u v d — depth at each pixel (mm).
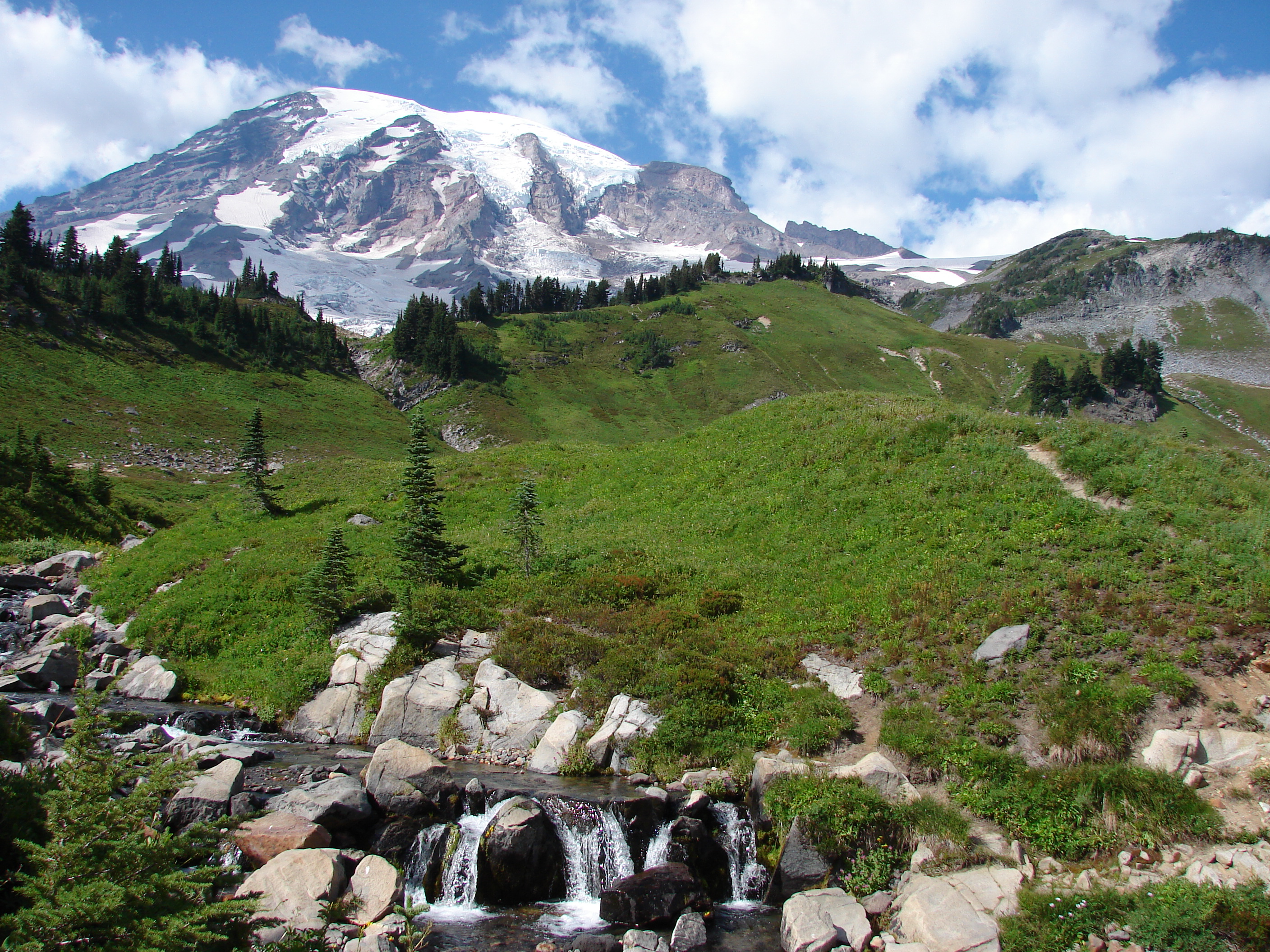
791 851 16812
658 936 14547
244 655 28969
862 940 14219
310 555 37406
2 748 16297
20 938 8695
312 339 186000
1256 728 17938
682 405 194000
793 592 30094
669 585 32281
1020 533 28906
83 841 9695
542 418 178000
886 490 36188
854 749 20469
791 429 47594
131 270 148625
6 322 113562
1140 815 16016
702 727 21578
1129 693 19016
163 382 124250
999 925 14195
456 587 32750
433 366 189875
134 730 21688
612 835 17156
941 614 25078
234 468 97188
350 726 23953
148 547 42688
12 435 83750
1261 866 14016
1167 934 13242
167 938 9164
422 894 16016
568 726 21906
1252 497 28703
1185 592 22688
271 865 14516
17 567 40094
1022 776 17750
